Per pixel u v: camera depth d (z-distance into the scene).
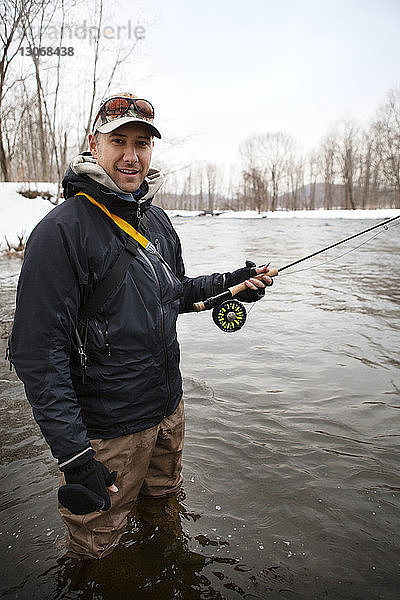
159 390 2.11
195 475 2.88
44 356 1.72
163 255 2.23
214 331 5.88
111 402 1.98
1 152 21.97
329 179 65.00
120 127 1.86
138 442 2.10
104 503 1.75
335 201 75.00
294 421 3.53
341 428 3.43
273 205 68.38
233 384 4.20
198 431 3.39
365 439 3.28
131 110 1.87
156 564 2.23
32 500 2.67
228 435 3.34
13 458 3.08
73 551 2.21
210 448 3.17
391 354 4.93
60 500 1.73
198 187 88.44
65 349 1.80
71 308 1.78
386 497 2.69
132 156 1.90
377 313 6.62
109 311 1.89
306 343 5.33
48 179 23.69
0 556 2.28
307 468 2.96
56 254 1.72
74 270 1.78
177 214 54.00
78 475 1.74
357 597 2.06
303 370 4.53
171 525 2.47
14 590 2.11
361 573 2.18
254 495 2.71
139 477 2.18
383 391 4.04
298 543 2.36
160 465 2.47
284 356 4.91
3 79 19.53
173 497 2.61
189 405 3.79
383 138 54.88
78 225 1.81
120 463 2.07
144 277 1.97
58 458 1.74
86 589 2.11
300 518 2.53
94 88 19.30
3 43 18.81
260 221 39.25
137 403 2.03
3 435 3.35
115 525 2.18
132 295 1.93
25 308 1.70
